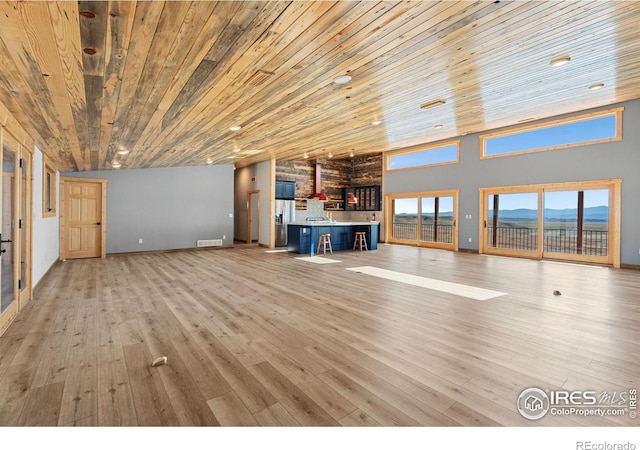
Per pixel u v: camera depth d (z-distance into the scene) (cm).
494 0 237
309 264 700
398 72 356
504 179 837
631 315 353
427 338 292
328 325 325
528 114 634
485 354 259
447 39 292
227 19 207
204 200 970
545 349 267
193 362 246
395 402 195
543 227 778
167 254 855
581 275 579
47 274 567
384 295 440
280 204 1116
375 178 1218
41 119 341
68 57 214
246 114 437
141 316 352
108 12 174
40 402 194
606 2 256
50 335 298
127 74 256
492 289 475
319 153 963
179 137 509
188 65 262
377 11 232
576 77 433
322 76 340
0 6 156
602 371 231
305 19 227
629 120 639
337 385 214
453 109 549
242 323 330
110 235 825
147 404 193
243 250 954
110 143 484
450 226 981
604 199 688
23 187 402
